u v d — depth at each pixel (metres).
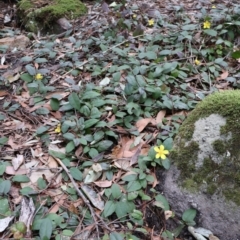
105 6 1.24
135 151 0.75
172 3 1.34
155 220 0.65
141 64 0.99
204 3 1.29
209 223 0.62
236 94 0.67
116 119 0.81
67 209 0.65
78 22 1.33
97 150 0.75
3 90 0.97
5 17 1.57
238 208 0.60
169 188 0.66
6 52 1.15
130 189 0.66
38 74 0.95
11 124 0.85
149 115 0.82
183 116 0.82
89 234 0.61
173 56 1.03
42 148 0.78
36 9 1.43
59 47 1.14
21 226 0.60
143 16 1.22
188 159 0.65
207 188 0.63
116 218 0.65
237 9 1.13
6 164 0.73
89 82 0.95
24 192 0.67
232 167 0.62
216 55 1.03
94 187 0.69
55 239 0.60
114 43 1.11
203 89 0.92
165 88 0.89
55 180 0.70
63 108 0.85
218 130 0.64
